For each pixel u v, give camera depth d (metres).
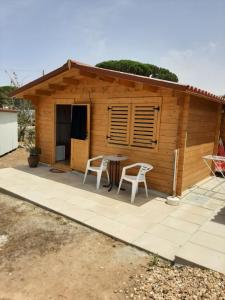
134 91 6.23
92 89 7.13
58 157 9.16
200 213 4.91
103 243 3.78
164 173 5.90
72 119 7.76
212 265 3.05
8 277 2.93
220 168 7.80
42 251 3.50
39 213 4.86
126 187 6.44
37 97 8.75
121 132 6.61
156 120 5.90
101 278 2.95
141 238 3.85
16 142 12.84
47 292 2.70
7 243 3.71
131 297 2.62
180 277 2.92
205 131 6.90
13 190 5.95
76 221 4.46
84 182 6.73
